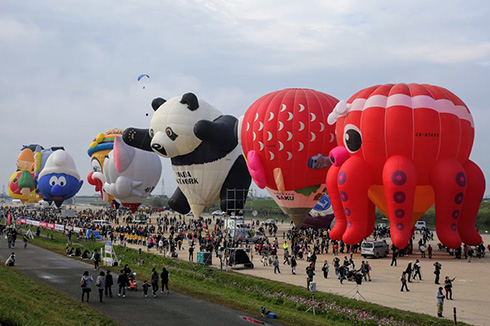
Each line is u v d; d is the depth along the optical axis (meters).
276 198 45.47
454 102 36.53
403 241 34.56
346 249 45.72
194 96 49.78
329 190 39.06
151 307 22.69
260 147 43.31
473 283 28.70
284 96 43.75
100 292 23.53
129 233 56.53
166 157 51.16
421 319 20.31
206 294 25.70
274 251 39.19
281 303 25.11
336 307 22.83
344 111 36.84
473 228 37.25
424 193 36.53
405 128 34.72
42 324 18.02
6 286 24.03
